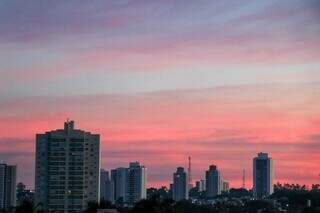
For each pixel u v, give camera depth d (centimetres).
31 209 16162
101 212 15488
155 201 14112
